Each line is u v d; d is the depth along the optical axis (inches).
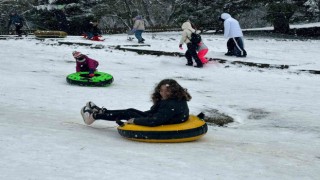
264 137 296.4
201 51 712.4
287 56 825.5
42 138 213.0
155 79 588.4
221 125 350.0
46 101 378.6
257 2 1347.2
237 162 199.8
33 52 841.5
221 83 574.9
